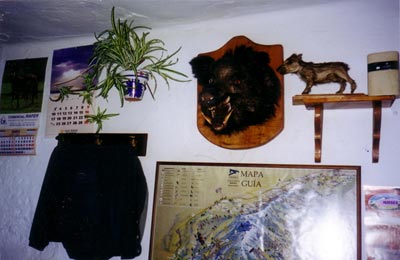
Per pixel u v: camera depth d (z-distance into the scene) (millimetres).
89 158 1591
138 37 1628
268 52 1479
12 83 1947
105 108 1731
